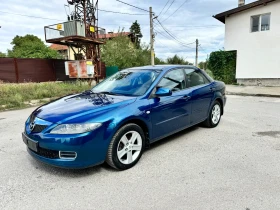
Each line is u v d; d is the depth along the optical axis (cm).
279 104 839
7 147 402
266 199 238
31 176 294
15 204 236
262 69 1459
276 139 429
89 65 1396
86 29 1557
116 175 296
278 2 1332
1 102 859
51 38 1468
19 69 1477
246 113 670
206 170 306
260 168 309
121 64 2442
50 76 1645
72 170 310
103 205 233
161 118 360
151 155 359
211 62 1728
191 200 239
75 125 269
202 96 456
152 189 261
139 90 360
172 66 421
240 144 404
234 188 260
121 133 299
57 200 242
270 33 1393
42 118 291
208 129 500
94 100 337
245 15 1491
